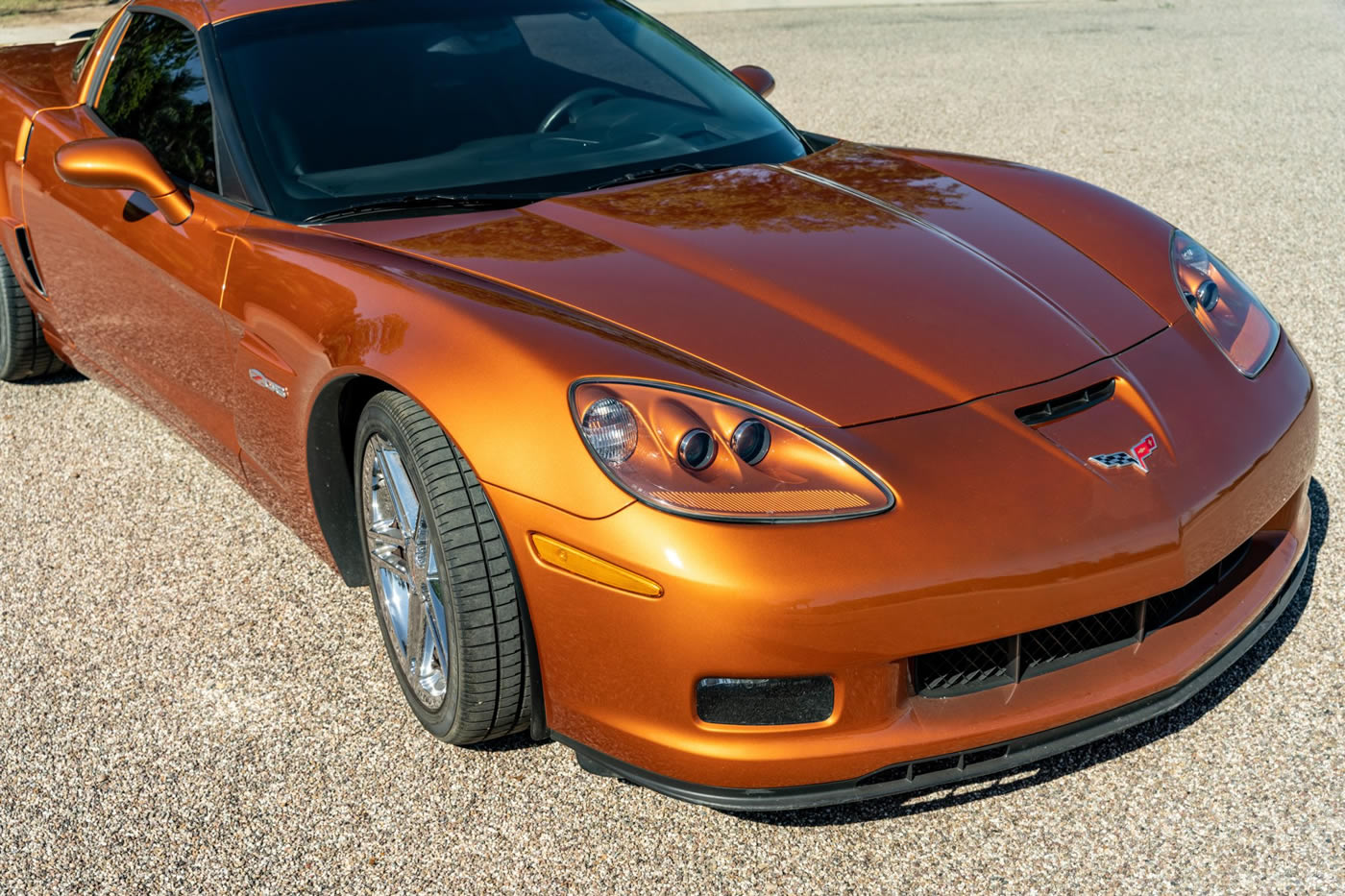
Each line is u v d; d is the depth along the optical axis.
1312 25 12.11
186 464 3.86
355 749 2.52
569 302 2.28
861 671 1.92
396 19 3.25
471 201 2.77
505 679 2.22
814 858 2.17
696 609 1.87
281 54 3.09
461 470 2.15
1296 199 6.13
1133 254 2.65
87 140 2.93
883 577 1.87
